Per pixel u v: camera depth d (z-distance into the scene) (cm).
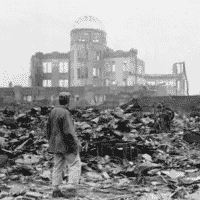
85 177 713
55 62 6294
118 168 807
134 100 2383
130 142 950
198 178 657
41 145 1012
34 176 716
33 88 4666
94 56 6316
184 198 524
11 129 1355
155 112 1667
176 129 1534
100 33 6438
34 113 1734
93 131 1159
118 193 571
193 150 1093
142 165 759
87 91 4681
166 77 6538
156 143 1136
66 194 515
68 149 511
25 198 517
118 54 6412
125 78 6353
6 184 640
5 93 4603
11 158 870
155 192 571
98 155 898
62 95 527
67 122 507
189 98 2409
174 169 787
